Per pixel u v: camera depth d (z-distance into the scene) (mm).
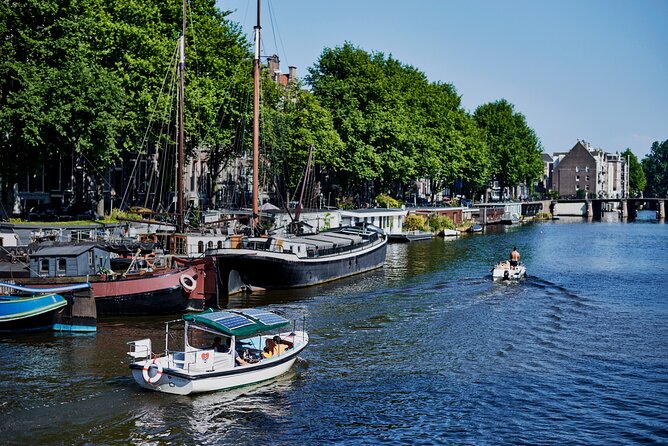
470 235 120438
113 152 59719
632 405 31422
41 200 72500
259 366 32781
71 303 40812
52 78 53844
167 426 28172
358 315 47469
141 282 44000
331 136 91625
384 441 27375
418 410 30406
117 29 62000
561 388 33406
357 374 34938
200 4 71812
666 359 38281
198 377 30859
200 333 40875
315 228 80750
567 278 66438
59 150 55938
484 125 163500
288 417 29391
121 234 54812
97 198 63562
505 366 36688
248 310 35531
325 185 109938
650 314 49656
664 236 120312
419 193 179375
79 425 28000
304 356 37812
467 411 30391
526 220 180125
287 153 87562
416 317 47281
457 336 42500
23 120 52281
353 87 101062
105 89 56219
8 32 54750
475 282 62469
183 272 45250
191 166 90750
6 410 29188
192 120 66312
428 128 122625
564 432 28500
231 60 74625
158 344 38469
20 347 37750
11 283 41875
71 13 56906
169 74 64125
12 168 55062
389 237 103500
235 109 75500
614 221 178750
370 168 100000
